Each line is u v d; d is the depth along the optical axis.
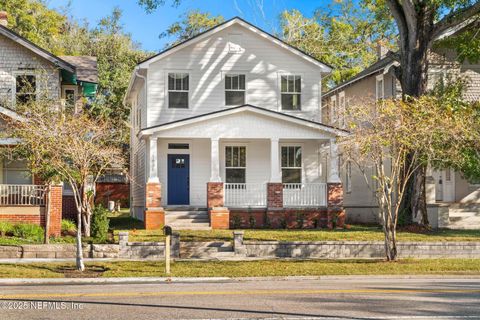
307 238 23.50
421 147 19.84
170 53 29.91
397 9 27.19
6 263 19.84
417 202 26.58
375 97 33.31
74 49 50.09
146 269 18.92
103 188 47.75
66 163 21.98
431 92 26.69
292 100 30.92
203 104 30.17
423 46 26.62
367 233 25.05
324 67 31.12
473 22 28.31
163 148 29.94
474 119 23.97
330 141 28.67
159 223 27.31
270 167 30.50
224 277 17.84
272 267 19.38
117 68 48.44
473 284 16.47
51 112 22.73
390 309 12.09
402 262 20.50
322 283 16.83
